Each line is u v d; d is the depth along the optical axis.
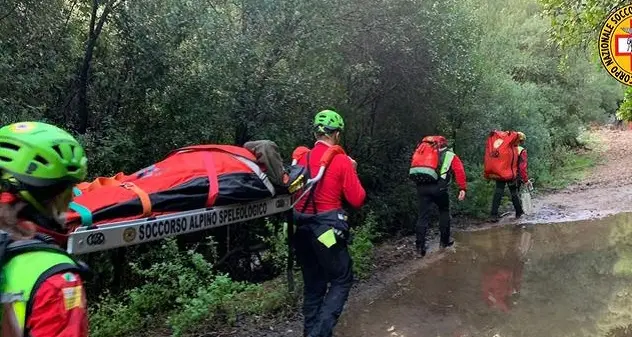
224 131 7.47
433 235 9.72
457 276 7.07
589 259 7.70
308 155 4.86
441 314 5.72
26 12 6.45
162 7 6.87
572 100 20.06
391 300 6.20
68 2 6.84
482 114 12.52
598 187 13.77
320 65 8.23
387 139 10.73
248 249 7.70
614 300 5.99
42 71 6.38
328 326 4.48
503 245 8.70
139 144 7.12
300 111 8.08
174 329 4.87
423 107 10.41
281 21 7.41
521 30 19.23
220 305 5.36
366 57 8.98
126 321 5.11
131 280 6.84
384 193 10.42
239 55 6.97
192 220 4.13
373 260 7.95
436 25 9.23
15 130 1.75
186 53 7.12
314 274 4.87
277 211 4.80
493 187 12.17
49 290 1.59
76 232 3.45
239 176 4.44
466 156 12.70
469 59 10.77
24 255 1.63
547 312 5.69
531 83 17.86
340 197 4.71
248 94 7.25
